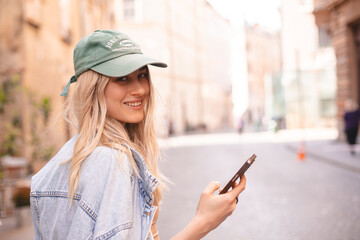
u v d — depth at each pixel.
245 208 7.76
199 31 54.91
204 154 19.59
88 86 1.41
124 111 1.46
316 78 35.69
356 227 6.21
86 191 1.27
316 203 7.95
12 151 9.41
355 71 19.12
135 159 1.39
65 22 16.28
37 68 13.23
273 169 13.16
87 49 1.42
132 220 1.27
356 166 11.98
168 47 41.91
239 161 16.06
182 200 8.64
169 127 34.19
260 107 77.94
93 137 1.36
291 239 5.77
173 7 44.41
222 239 5.86
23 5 12.23
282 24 39.22
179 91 45.59
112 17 24.91
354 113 15.36
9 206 6.68
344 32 19.16
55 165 1.39
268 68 82.06
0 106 9.36
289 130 37.66
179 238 1.36
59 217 1.34
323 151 17.20
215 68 64.00
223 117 68.44
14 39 12.14
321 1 20.48
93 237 1.21
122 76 1.41
